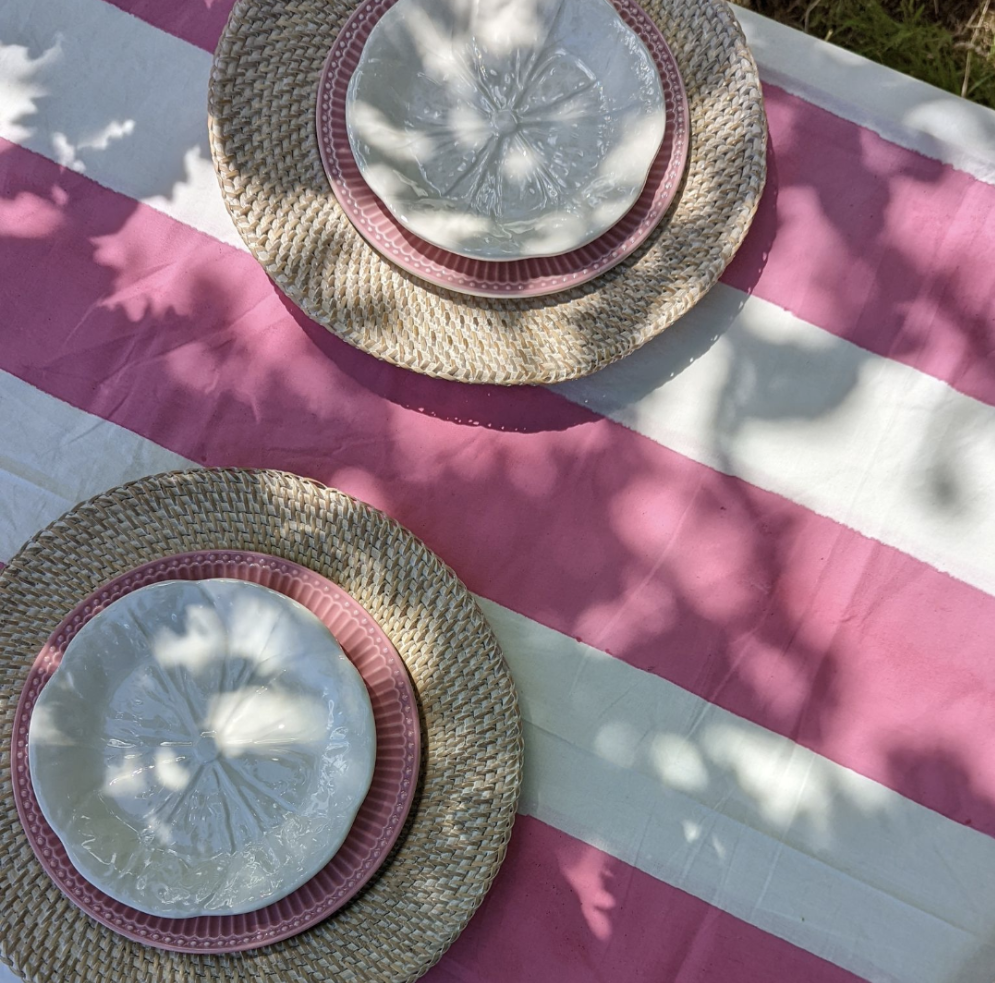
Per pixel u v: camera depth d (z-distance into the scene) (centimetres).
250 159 88
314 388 98
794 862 93
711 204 89
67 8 97
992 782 93
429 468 98
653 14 90
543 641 96
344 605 86
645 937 93
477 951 93
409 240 89
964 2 117
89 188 98
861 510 95
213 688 85
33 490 96
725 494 96
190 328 98
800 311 96
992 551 94
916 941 92
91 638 82
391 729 85
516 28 89
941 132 94
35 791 80
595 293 90
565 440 97
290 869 81
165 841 83
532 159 90
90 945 84
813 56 94
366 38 88
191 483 88
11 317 97
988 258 95
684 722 95
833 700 95
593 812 94
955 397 95
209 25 97
